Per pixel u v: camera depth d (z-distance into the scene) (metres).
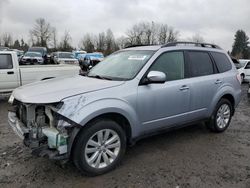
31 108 3.78
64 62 23.70
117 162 4.05
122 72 4.54
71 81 4.40
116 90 3.98
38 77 9.70
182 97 4.80
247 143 5.33
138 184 3.69
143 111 4.26
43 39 68.12
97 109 3.67
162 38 69.56
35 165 4.15
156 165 4.25
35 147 3.58
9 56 9.17
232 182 3.80
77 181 3.73
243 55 86.44
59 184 3.65
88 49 71.56
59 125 3.49
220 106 5.71
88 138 3.69
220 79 5.56
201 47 5.50
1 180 3.72
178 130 5.96
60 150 3.48
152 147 4.96
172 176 3.92
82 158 3.68
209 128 5.81
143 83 4.28
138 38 69.94
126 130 4.21
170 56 4.81
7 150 4.73
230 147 5.08
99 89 3.88
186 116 4.98
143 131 4.37
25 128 3.83
